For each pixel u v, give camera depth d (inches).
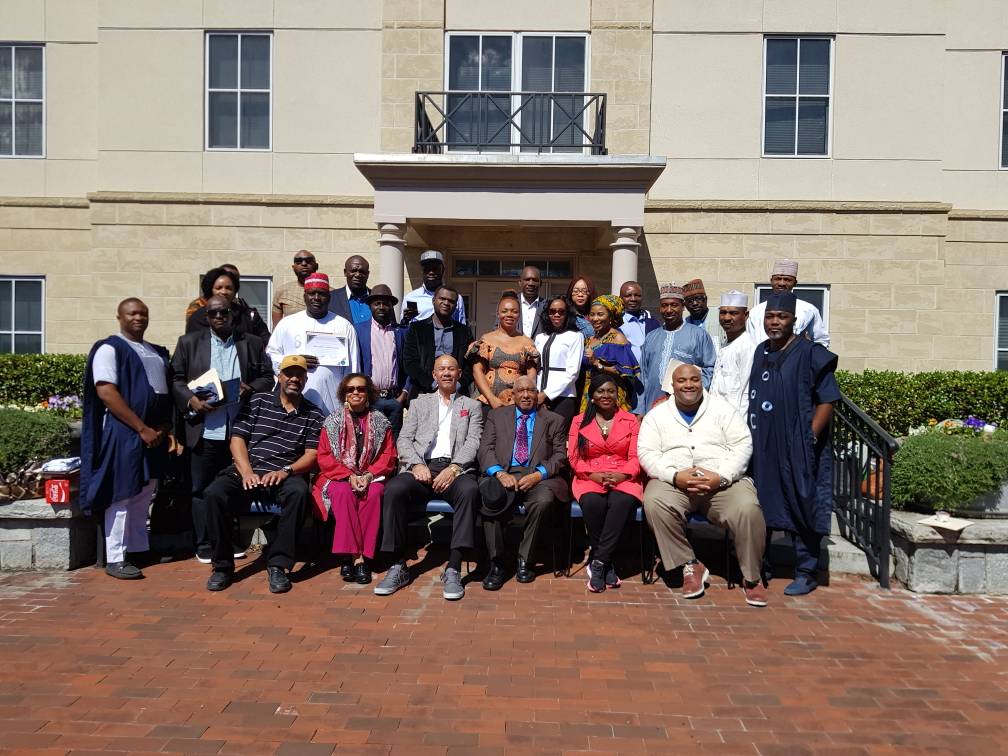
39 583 210.7
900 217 419.5
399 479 212.2
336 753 127.8
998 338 429.7
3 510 218.5
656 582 219.1
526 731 135.6
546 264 440.8
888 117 421.7
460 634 178.4
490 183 360.5
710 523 213.3
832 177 423.2
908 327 421.1
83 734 132.6
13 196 446.9
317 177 430.9
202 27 428.8
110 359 211.0
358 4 426.0
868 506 227.5
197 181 432.8
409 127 426.0
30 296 450.6
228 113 433.7
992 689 154.3
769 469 211.5
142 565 227.8
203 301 263.0
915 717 142.5
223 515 207.9
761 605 198.8
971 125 429.4
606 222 370.0
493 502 205.6
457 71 428.5
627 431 220.8
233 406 224.8
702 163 424.5
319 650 168.4
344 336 245.0
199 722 137.1
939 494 212.1
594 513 209.6
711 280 424.2
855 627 186.5
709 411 216.5
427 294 291.4
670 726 138.1
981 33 426.6
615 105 422.6
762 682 156.1
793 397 209.0
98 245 431.2
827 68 424.5
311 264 285.9
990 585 210.8
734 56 422.3
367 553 210.4
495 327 442.0
